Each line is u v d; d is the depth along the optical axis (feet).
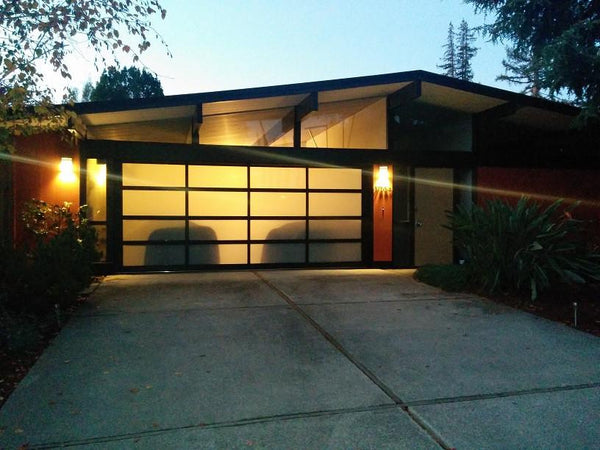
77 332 17.39
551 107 30.35
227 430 10.85
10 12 17.06
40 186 26.91
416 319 19.71
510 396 12.75
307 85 27.35
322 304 21.84
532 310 21.20
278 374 13.98
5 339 15.56
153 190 29.25
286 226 31.22
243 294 23.54
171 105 25.44
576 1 29.60
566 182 35.14
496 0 32.27
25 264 18.93
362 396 12.62
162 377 13.65
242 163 30.19
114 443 10.27
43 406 11.84
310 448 10.18
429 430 10.95
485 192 33.40
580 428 11.12
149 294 23.35
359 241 32.22
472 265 24.66
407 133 33.40
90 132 29.96
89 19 17.66
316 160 30.96
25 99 17.84
